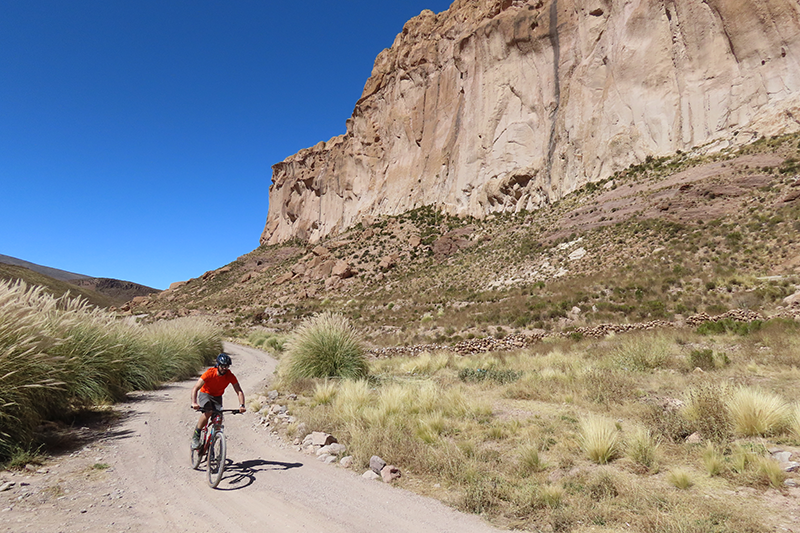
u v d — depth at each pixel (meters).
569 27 58.34
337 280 59.16
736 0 44.31
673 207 34.69
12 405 6.12
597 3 55.94
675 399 7.98
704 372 10.33
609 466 5.25
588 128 52.78
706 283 22.86
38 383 6.64
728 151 39.75
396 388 9.80
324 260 69.06
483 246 50.66
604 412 7.79
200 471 5.72
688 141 45.06
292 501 4.62
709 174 37.00
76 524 3.87
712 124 44.00
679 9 48.56
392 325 33.19
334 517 4.18
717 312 19.52
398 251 61.75
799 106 37.81
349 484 5.20
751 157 36.12
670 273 25.83
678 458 5.38
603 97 52.72
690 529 3.42
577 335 19.61
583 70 55.62
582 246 36.03
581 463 5.40
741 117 42.25
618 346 14.96
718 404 6.36
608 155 49.69
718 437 5.80
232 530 3.86
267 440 7.55
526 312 26.41
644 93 49.38
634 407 7.69
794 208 27.00
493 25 66.62
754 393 6.36
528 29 62.41
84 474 5.42
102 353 9.99
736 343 13.98
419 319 32.94
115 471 5.61
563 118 55.88
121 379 11.59
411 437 6.74
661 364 11.64
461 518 4.15
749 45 43.38
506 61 64.81
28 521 3.88
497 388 10.98
